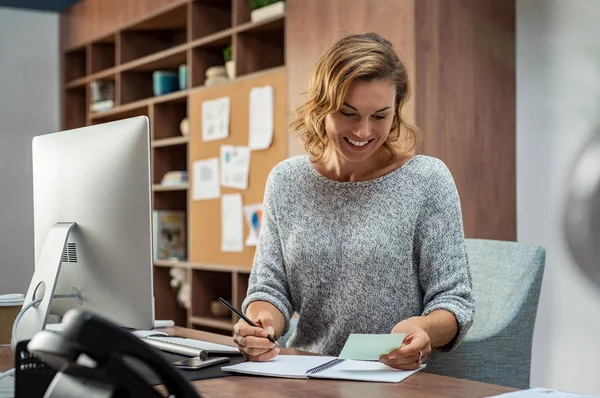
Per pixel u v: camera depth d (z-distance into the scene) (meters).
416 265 1.91
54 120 6.11
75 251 1.81
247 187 4.14
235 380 1.46
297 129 2.02
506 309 2.28
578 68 3.30
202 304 4.67
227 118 4.29
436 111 3.31
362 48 1.76
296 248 1.95
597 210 3.21
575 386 3.29
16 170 5.95
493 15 3.49
